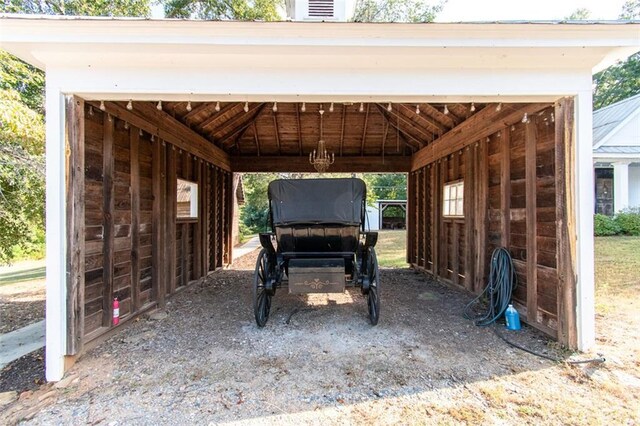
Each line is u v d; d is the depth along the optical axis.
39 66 3.11
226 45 2.88
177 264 5.74
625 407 2.30
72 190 2.97
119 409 2.35
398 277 7.18
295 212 4.26
